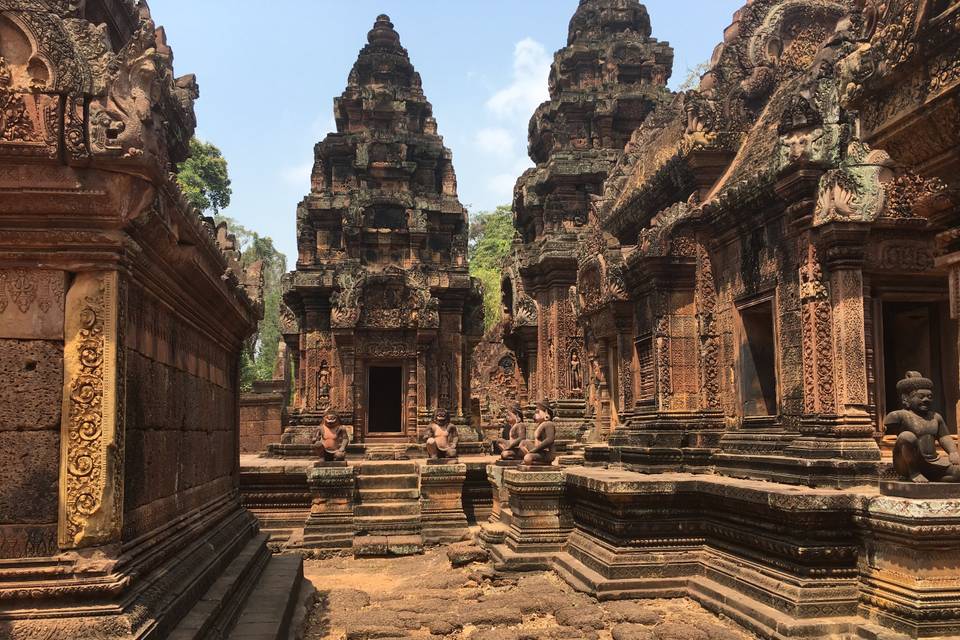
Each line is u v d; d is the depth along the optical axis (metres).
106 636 4.04
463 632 8.57
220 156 43.31
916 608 6.73
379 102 23.67
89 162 4.34
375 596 10.46
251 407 28.95
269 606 7.09
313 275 21.88
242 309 9.33
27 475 4.31
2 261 4.39
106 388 4.41
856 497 7.53
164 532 5.54
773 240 10.21
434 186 24.16
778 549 8.05
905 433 7.24
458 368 22.50
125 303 4.61
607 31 23.69
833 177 8.91
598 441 15.60
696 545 9.80
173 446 6.06
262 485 15.73
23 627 4.03
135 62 4.47
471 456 20.78
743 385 11.05
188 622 5.00
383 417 24.41
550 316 21.30
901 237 9.27
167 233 5.24
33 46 4.28
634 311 13.45
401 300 21.53
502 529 12.97
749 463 10.11
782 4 12.29
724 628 8.03
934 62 4.73
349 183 23.47
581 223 21.61
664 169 13.63
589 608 8.98
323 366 21.62
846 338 8.93
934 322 10.50
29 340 4.39
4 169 4.32
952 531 6.70
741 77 12.35
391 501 15.76
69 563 4.24
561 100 22.45
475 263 58.19
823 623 7.35
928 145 5.00
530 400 22.48
